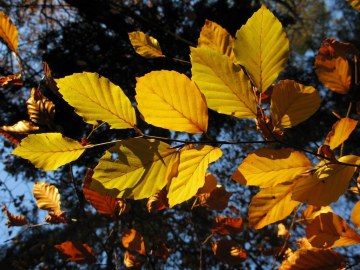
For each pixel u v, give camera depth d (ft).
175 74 1.34
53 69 16.19
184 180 1.42
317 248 1.97
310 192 1.56
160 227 14.92
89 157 14.34
